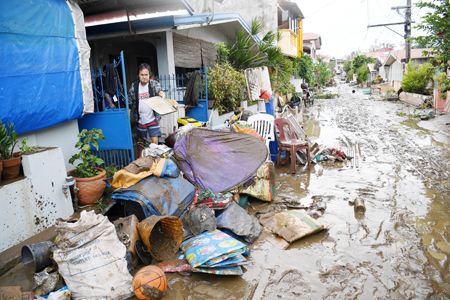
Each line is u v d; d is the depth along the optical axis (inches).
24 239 168.2
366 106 866.8
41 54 202.1
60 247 135.2
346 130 518.3
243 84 449.1
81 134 213.8
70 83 223.8
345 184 272.7
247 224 189.2
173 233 169.5
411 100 863.1
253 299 139.3
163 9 304.5
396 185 268.2
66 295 128.3
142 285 132.5
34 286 135.9
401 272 156.6
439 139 432.5
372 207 226.4
